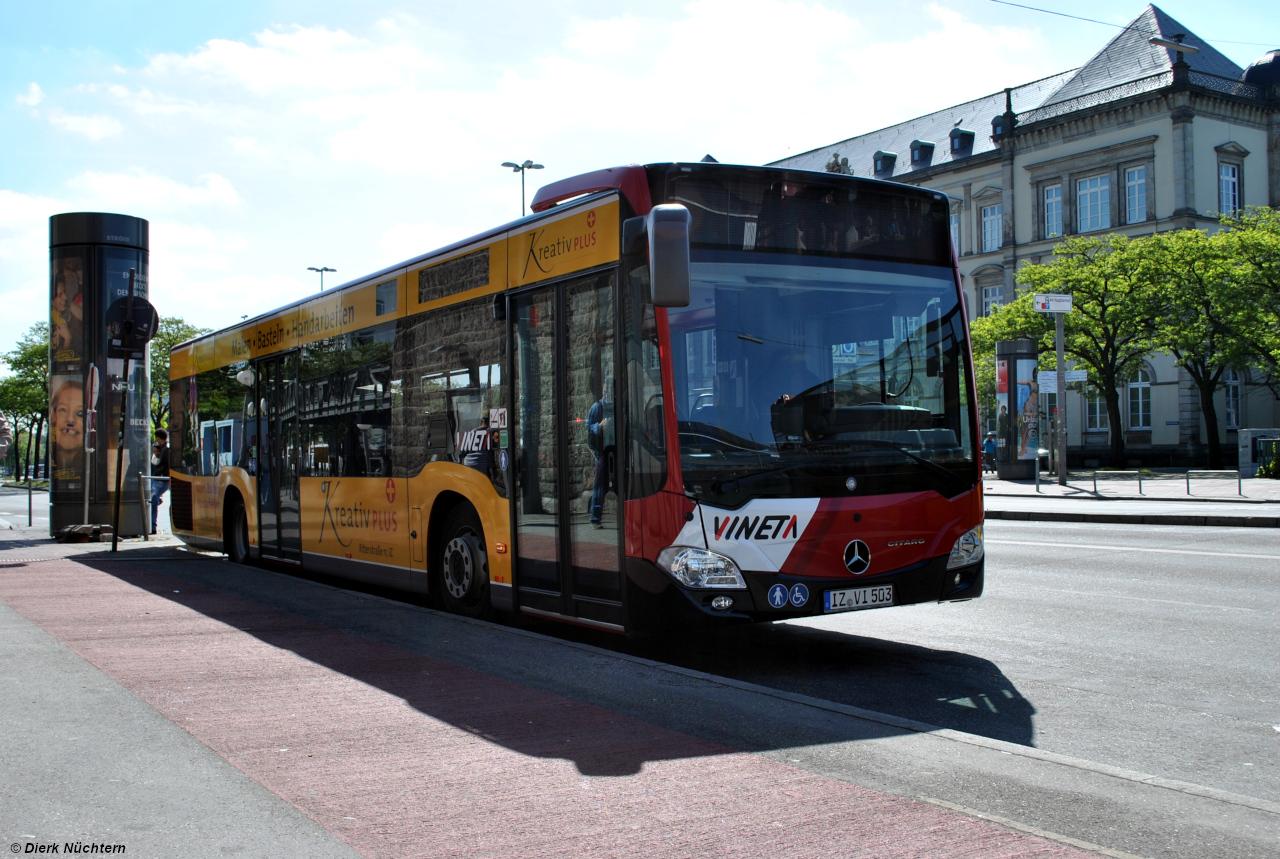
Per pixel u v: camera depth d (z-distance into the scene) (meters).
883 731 5.25
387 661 7.10
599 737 5.19
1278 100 58.06
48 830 3.93
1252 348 44.53
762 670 7.49
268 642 7.81
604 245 7.50
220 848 3.74
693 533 6.79
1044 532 18.72
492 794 4.33
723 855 3.67
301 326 12.59
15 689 6.23
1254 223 47.12
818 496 7.04
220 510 14.84
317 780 4.52
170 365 17.42
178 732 5.29
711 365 6.99
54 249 18.19
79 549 16.31
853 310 7.44
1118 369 47.66
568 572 7.84
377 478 10.68
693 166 7.18
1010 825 3.95
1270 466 32.59
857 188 7.59
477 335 9.06
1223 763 5.30
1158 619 9.36
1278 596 10.52
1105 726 5.98
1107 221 58.84
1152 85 56.75
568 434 7.86
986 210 65.69
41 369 84.12
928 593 7.35
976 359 51.69
